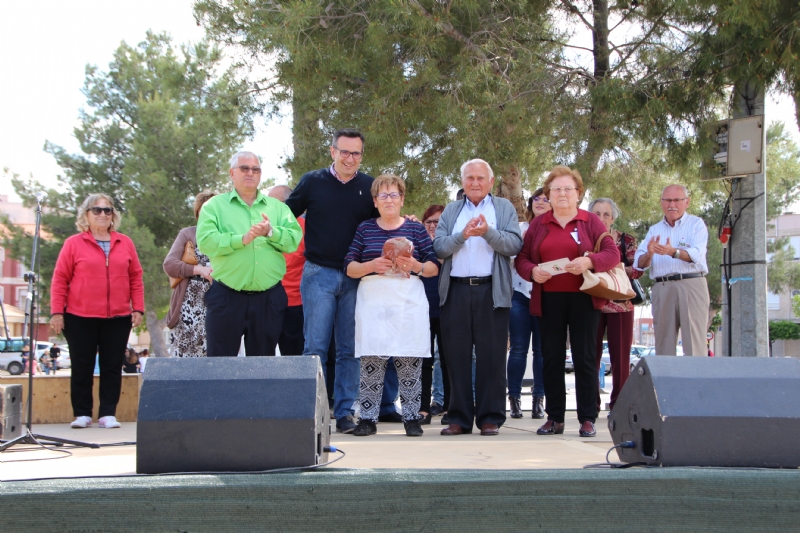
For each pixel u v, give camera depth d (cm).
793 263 2278
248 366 263
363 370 462
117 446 409
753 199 652
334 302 481
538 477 233
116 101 2117
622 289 437
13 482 228
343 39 785
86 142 2100
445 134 809
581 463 314
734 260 664
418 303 457
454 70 780
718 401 258
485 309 463
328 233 477
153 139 1958
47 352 2386
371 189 475
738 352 655
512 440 421
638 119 734
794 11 600
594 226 454
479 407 463
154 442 248
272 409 249
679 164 733
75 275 546
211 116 967
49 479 231
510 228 470
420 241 472
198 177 2016
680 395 258
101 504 224
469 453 351
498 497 231
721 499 234
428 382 572
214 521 227
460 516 230
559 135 803
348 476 232
